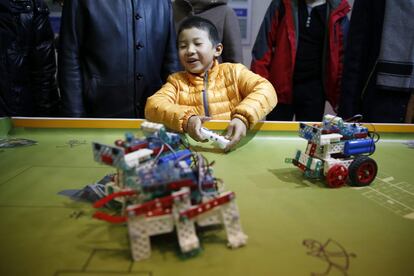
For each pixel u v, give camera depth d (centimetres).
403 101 159
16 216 63
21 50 150
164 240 57
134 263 50
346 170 78
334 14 173
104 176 81
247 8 251
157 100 112
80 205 68
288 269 49
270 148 103
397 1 147
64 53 141
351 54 166
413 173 87
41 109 167
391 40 151
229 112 123
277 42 184
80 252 53
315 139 79
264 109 107
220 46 128
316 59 182
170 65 162
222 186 65
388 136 116
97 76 144
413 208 69
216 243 56
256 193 74
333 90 183
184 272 48
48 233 58
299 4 179
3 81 146
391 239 58
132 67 145
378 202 72
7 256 52
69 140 107
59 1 201
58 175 82
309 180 81
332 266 50
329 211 67
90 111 151
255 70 189
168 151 65
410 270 50
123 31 141
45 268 49
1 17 140
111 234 58
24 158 92
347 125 82
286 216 65
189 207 53
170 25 157
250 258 52
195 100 123
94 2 136
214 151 100
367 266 51
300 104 190
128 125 114
